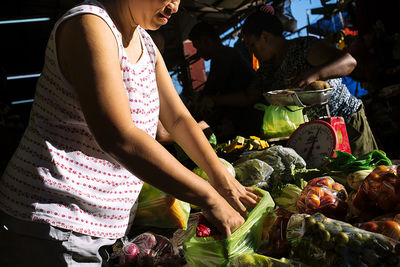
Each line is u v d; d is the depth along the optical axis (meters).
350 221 1.35
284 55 2.84
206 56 4.41
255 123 3.73
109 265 1.33
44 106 1.06
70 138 1.05
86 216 1.09
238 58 4.25
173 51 9.36
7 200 1.06
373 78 5.81
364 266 0.96
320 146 2.23
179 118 1.38
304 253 1.06
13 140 2.79
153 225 1.70
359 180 1.54
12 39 7.23
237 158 2.35
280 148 2.04
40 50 7.82
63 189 1.04
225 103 3.84
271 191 1.87
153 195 1.65
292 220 1.14
